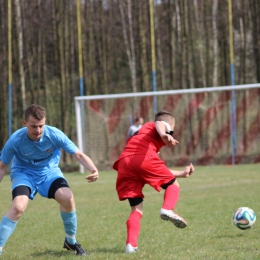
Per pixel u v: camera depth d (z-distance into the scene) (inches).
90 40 2271.2
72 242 440.1
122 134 1632.6
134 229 433.4
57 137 418.6
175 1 2511.1
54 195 419.5
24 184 414.3
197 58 2716.5
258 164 1514.5
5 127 2062.0
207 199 823.7
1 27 2177.7
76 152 427.2
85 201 889.5
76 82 2588.6
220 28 2213.3
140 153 446.6
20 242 527.5
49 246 495.8
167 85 2829.7
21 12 2178.9
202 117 1637.6
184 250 437.4
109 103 1633.9
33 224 650.8
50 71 2878.9
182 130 1649.9
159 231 559.5
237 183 1047.6
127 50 2615.7
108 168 1595.7
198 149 1626.5
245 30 2101.4
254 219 509.0
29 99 2544.3
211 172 1326.3
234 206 727.1
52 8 2292.1
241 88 1475.1
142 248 455.8
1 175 420.8
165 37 2630.4
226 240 483.5
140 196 445.4
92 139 1606.8
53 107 2527.1
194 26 2672.2
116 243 496.1
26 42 2235.5
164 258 394.9
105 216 698.8
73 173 1592.0
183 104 1669.5
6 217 397.7
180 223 424.8
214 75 2445.9
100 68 2448.3
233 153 1579.7
